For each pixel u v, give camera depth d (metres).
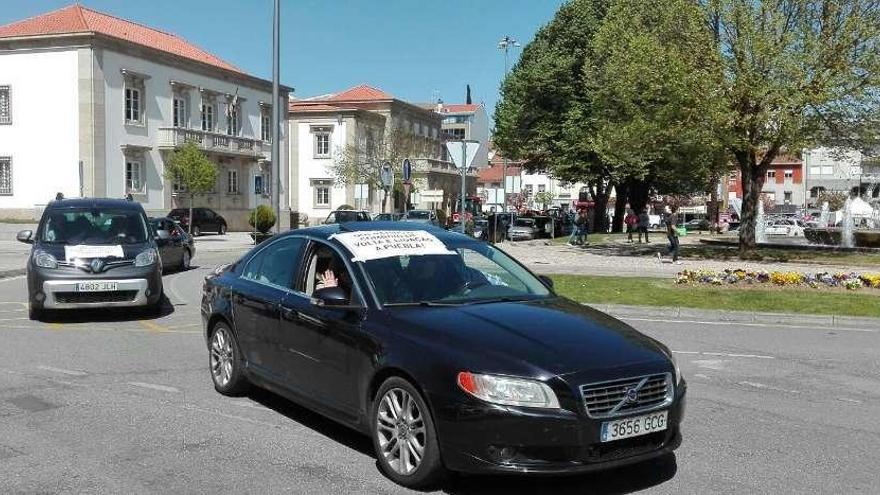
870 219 54.12
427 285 6.06
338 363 5.76
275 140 25.47
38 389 7.77
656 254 29.86
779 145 25.23
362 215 41.50
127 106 45.53
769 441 6.30
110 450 5.87
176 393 7.67
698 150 27.77
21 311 13.48
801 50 23.67
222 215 53.91
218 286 7.68
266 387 6.88
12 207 44.66
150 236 13.17
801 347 10.78
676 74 24.39
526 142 45.78
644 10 27.28
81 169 35.34
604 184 50.91
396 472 5.19
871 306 14.15
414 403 5.08
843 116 24.81
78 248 12.18
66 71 43.25
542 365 4.75
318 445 6.04
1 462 5.58
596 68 32.06
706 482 5.30
